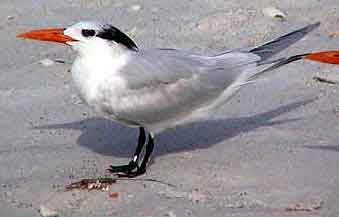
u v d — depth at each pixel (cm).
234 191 958
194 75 1027
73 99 1211
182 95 1023
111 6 1483
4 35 1402
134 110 1006
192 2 1487
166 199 945
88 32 987
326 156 1027
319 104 1172
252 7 1453
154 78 1004
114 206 936
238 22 1407
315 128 1105
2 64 1314
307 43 1334
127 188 971
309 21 1410
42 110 1180
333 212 904
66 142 1097
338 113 1144
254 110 1166
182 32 1388
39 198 957
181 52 1049
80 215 921
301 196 940
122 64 999
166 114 1025
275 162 1018
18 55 1343
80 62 1003
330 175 983
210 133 1109
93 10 1469
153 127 1032
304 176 982
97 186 973
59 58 1334
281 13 1425
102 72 995
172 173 1011
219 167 1016
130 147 1088
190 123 1130
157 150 1073
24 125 1140
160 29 1398
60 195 959
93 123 1148
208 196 949
